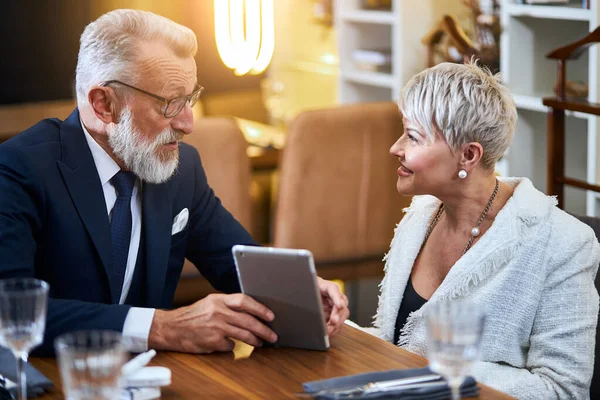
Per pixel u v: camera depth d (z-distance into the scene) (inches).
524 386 73.1
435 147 76.0
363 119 148.1
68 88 251.4
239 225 90.8
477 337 49.9
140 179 82.2
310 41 238.7
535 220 76.1
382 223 153.1
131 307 70.3
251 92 249.9
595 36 105.1
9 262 71.4
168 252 82.1
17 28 243.0
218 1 191.6
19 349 54.4
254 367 65.9
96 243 77.5
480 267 76.2
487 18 150.3
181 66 77.9
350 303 167.3
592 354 74.0
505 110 75.7
